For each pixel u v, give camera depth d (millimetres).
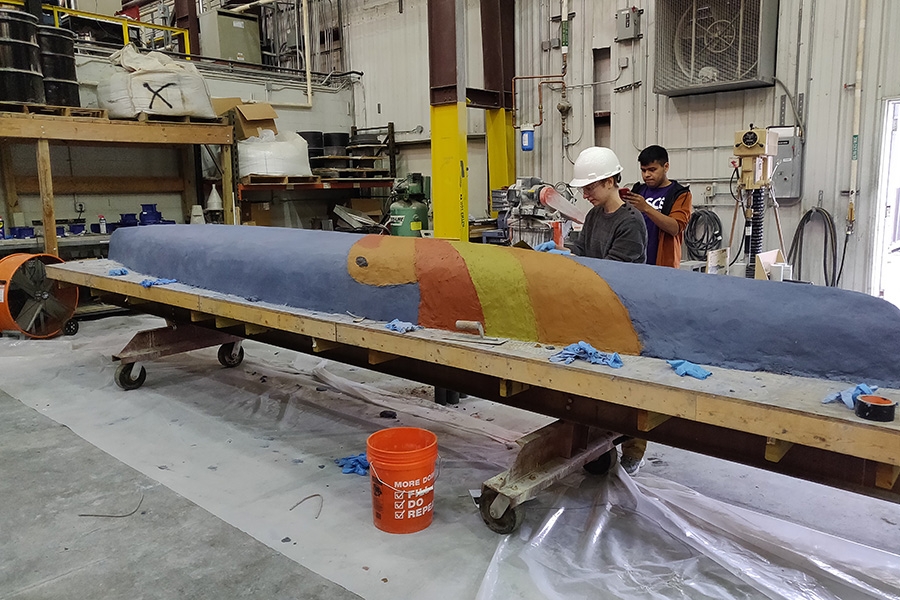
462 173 5820
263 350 4879
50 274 4266
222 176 7156
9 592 1960
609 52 6512
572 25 6715
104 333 5531
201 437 3176
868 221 5121
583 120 6812
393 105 8711
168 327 4051
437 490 2568
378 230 8039
